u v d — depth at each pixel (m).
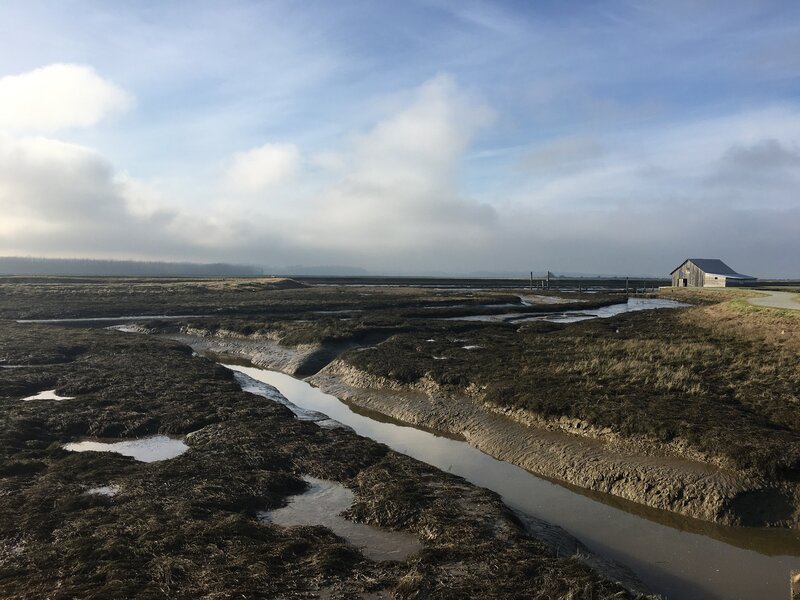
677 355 27.09
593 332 39.84
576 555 10.98
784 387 20.39
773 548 12.58
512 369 26.25
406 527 12.34
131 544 10.62
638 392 20.97
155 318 55.44
